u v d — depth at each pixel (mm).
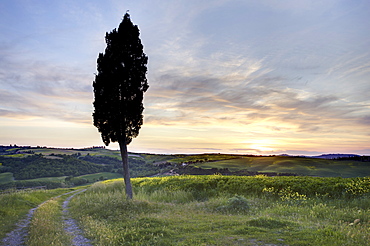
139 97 23797
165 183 29578
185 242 7773
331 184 17969
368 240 7074
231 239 7898
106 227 11406
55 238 9359
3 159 147000
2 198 20766
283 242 7332
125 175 22844
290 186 19062
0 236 10250
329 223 10148
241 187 21078
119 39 23812
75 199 29047
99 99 23375
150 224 10547
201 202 18516
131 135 23484
